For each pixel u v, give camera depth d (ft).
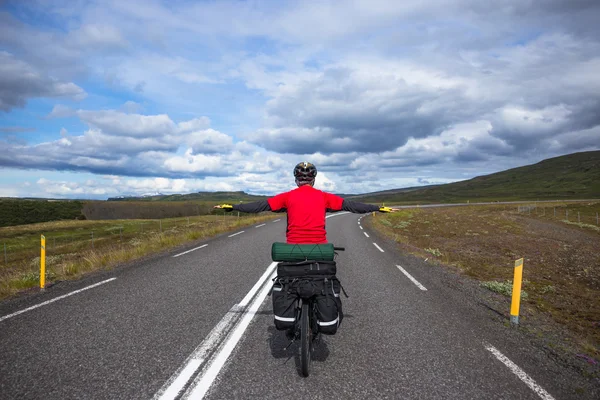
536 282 35.32
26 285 23.90
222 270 28.84
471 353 13.60
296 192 12.51
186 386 10.64
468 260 45.03
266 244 45.57
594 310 25.94
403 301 20.98
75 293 21.59
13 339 14.10
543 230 96.68
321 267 11.33
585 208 215.10
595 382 11.64
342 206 12.55
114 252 37.14
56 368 11.62
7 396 9.86
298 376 11.46
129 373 11.37
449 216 144.87
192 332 15.17
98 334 14.75
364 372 11.85
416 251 44.42
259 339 14.55
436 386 11.00
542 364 12.84
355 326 16.51
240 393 10.32
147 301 19.85
